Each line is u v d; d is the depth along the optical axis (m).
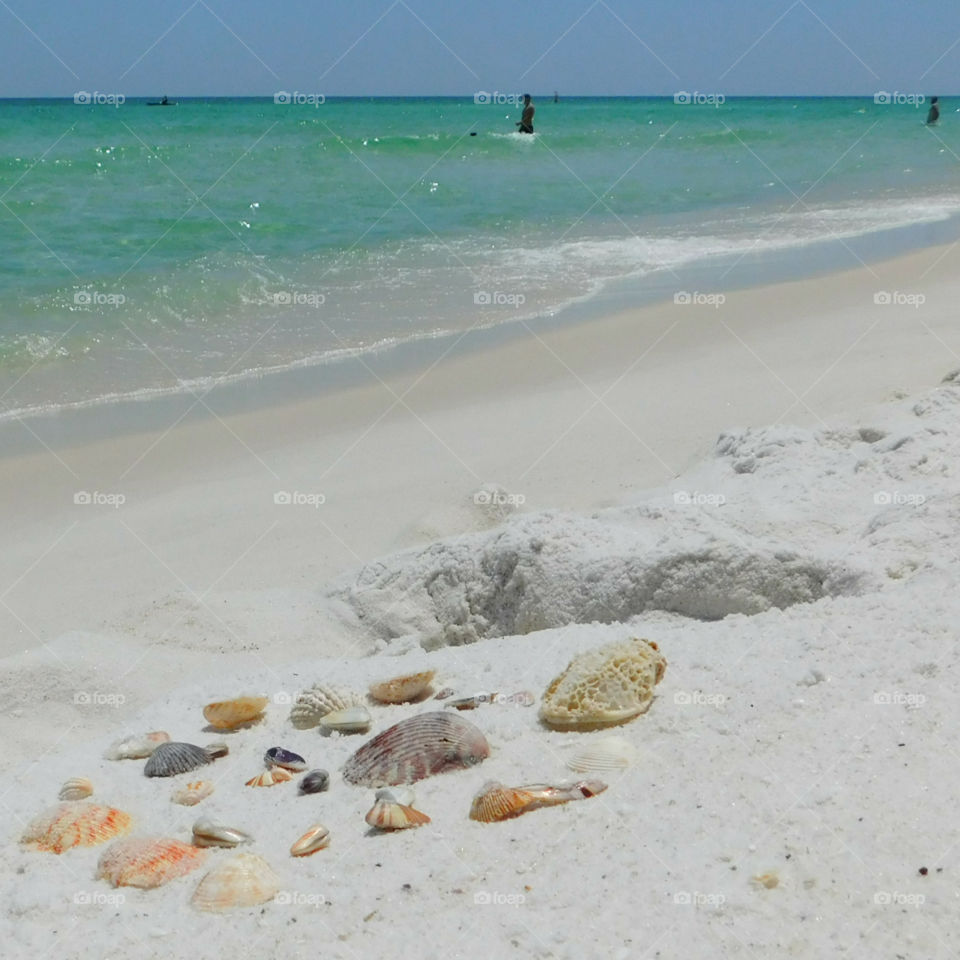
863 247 4.05
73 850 1.12
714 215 4.87
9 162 5.38
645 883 1.04
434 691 1.30
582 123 11.05
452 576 1.57
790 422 2.02
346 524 1.75
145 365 2.59
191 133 7.97
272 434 2.16
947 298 3.08
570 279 3.45
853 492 1.58
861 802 1.07
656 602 1.45
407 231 4.23
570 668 1.22
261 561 1.68
